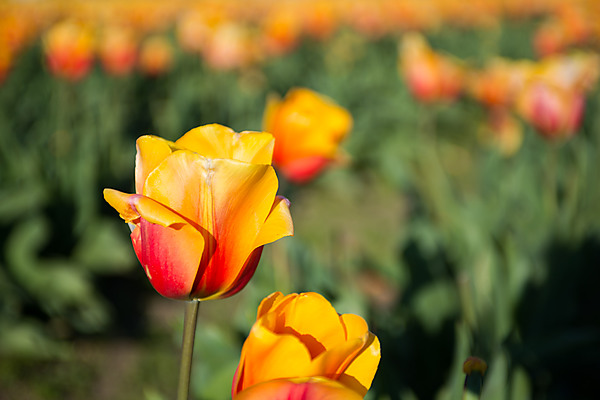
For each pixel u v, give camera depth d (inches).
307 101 79.6
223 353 78.4
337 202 231.1
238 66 210.5
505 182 150.7
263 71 299.0
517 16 579.5
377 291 162.9
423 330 93.8
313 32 359.9
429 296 94.2
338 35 456.8
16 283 133.0
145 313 155.8
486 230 118.6
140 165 37.2
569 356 114.1
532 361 103.3
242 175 33.7
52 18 480.4
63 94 183.6
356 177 246.7
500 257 96.1
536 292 111.2
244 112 215.6
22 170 150.2
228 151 38.6
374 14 418.9
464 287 78.2
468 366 43.8
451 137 294.0
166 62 244.1
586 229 125.6
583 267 126.3
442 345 92.7
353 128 251.0
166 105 271.3
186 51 318.0
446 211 137.7
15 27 254.4
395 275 132.4
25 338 129.6
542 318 108.1
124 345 140.9
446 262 117.7
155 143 36.1
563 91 115.0
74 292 136.3
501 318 94.3
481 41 459.2
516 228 127.7
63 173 154.0
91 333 143.5
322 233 199.9
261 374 31.3
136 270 173.6
